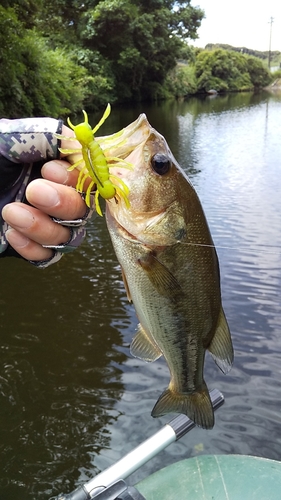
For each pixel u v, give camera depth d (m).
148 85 9.68
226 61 15.35
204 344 0.45
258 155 3.65
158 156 0.38
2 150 0.32
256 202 2.28
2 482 0.78
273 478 0.55
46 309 1.31
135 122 0.38
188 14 8.96
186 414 0.46
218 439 0.85
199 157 3.60
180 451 0.83
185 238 0.40
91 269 1.58
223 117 6.75
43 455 0.83
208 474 0.56
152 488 0.54
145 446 0.52
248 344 1.11
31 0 4.45
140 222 0.38
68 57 6.91
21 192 0.33
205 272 0.42
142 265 0.39
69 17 8.09
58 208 0.30
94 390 0.98
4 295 1.40
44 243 0.32
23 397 0.97
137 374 1.03
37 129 0.32
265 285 1.39
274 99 11.72
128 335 1.18
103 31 7.80
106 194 0.31
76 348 1.13
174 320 0.42
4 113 3.98
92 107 7.01
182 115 7.02
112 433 0.87
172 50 9.08
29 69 4.57
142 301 0.40
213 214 2.08
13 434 0.88
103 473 0.50
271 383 0.98
